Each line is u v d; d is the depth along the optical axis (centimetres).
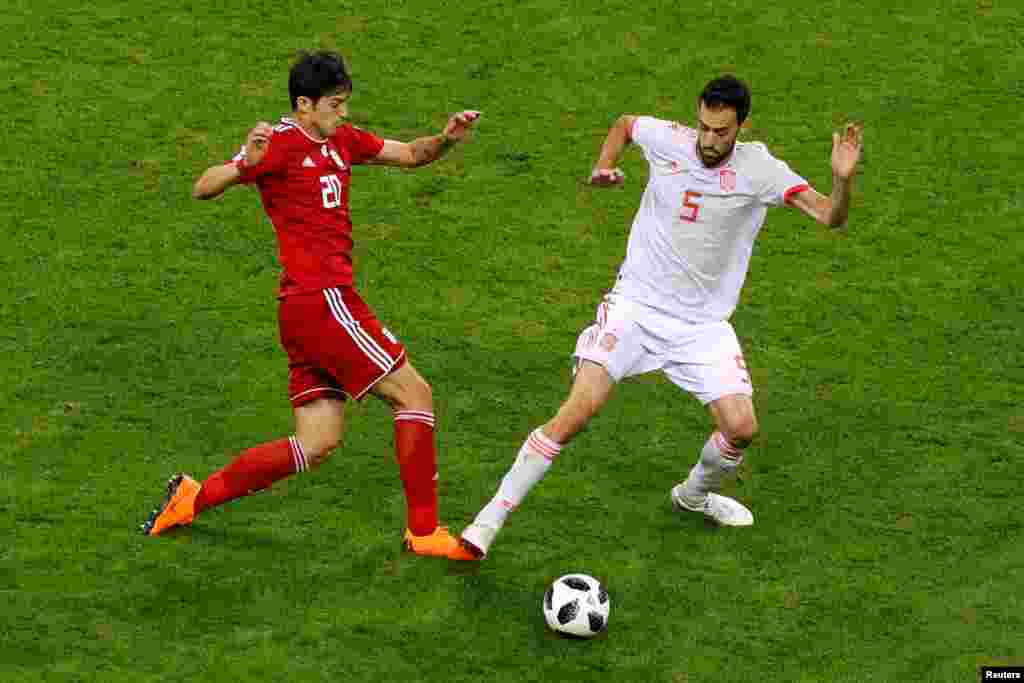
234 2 5003
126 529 2758
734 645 2533
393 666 2434
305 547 2742
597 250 3922
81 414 3133
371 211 4038
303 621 2531
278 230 2653
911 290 3784
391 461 3053
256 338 3469
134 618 2511
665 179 2720
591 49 4834
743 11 5075
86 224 3888
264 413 3183
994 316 3675
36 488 2866
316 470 3006
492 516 2678
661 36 4919
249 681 2377
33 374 3266
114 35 4778
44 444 3017
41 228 3856
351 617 2547
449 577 2672
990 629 2584
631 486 3008
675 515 2914
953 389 3375
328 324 2628
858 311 3694
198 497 2731
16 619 2486
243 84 4559
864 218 4091
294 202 2614
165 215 3953
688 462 3100
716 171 2683
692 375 2756
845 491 3005
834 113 4559
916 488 3012
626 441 3166
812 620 2603
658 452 3131
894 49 4884
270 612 2548
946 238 4006
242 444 3066
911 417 3269
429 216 4031
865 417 3269
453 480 2997
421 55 4762
